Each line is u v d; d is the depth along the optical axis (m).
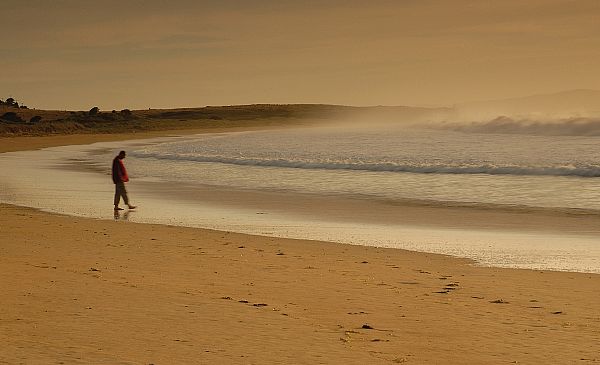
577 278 16.89
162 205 33.62
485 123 151.62
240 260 19.08
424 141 109.69
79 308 12.61
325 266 18.36
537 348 10.91
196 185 44.22
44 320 11.62
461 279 16.78
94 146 103.69
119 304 13.07
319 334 11.46
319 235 24.34
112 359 9.49
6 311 12.15
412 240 23.22
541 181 41.72
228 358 9.80
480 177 45.06
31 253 19.31
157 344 10.40
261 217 29.27
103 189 40.94
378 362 9.93
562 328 12.20
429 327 12.19
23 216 28.58
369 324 12.31
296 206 33.09
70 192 39.19
